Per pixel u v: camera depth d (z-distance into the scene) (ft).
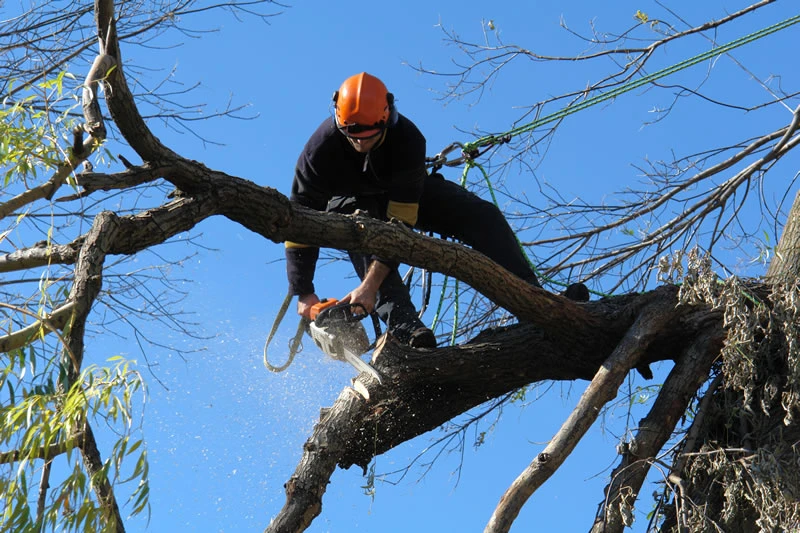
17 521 11.84
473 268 18.79
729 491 17.81
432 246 18.29
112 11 14.89
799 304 18.38
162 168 15.72
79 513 12.07
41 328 13.34
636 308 20.39
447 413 22.31
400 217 20.66
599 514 18.42
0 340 13.05
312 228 17.19
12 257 15.69
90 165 15.47
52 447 12.59
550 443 17.99
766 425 18.90
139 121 15.21
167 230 15.62
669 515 19.04
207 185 16.15
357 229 17.51
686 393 19.31
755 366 18.62
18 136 14.26
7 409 12.47
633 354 19.24
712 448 19.02
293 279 20.81
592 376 21.21
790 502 17.31
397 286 22.16
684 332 20.02
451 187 22.94
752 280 20.52
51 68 25.57
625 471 18.66
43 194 14.71
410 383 21.58
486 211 22.71
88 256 14.44
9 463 12.54
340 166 20.22
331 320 19.65
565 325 20.22
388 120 19.60
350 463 22.36
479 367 21.24
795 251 20.95
